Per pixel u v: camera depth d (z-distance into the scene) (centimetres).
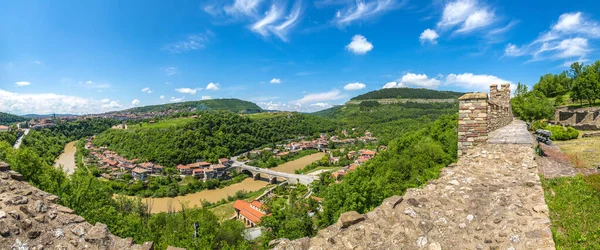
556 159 1323
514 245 515
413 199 713
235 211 6462
